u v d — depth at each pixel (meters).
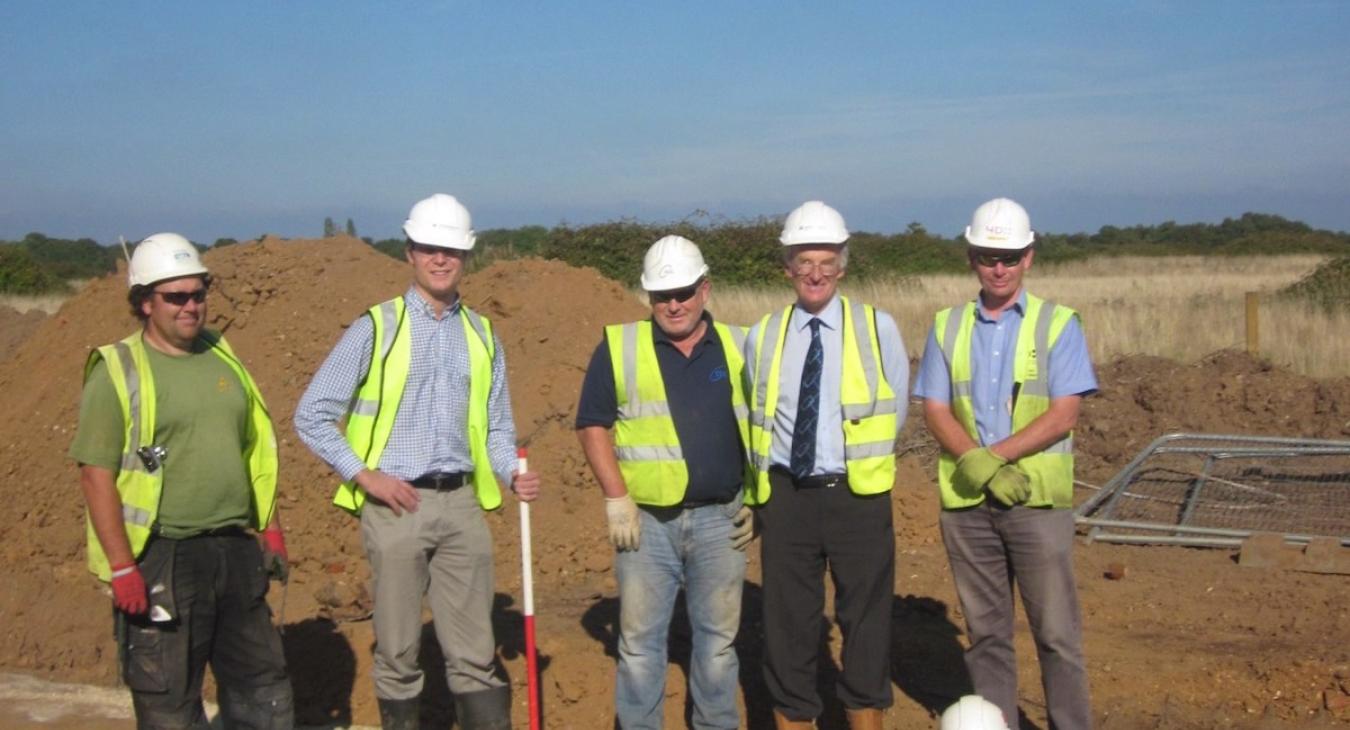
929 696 5.90
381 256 10.33
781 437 4.98
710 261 28.44
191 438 4.71
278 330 9.14
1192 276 34.84
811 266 4.88
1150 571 7.47
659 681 5.05
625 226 29.42
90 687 6.47
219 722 6.01
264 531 5.14
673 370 4.94
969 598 5.12
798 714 5.11
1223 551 7.89
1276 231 60.50
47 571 7.45
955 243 38.38
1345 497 9.18
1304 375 13.37
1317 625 6.44
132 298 4.73
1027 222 4.90
